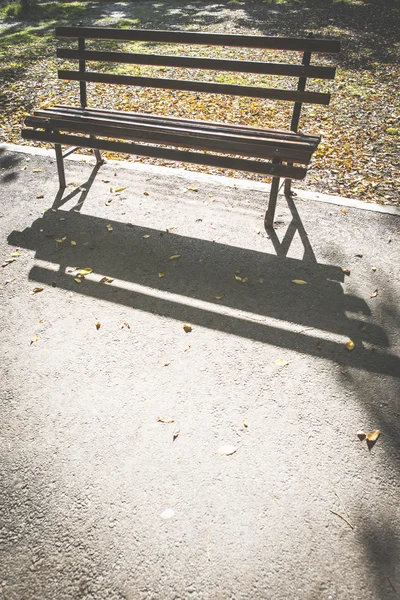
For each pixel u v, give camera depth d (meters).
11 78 8.41
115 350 2.69
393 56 9.91
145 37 4.00
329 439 2.21
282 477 2.05
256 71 3.73
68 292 3.13
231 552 1.79
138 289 3.17
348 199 4.21
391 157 5.27
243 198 4.24
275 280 3.27
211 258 3.48
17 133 5.94
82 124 3.77
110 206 4.11
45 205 4.12
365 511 1.93
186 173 4.65
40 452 2.15
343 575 1.73
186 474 2.06
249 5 15.47
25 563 1.77
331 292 3.15
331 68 3.50
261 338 2.78
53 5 15.55
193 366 2.59
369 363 2.62
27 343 2.73
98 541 1.83
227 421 2.29
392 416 2.33
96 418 2.30
